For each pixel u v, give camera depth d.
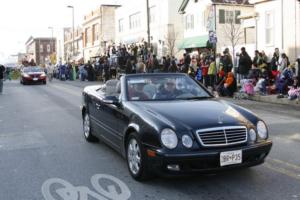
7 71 47.88
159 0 39.03
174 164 5.26
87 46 66.94
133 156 6.01
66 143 8.71
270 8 23.23
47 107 15.62
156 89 6.89
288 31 22.14
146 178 5.83
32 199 5.37
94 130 8.27
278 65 18.12
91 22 63.94
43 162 7.18
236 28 32.41
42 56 118.62
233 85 17.64
